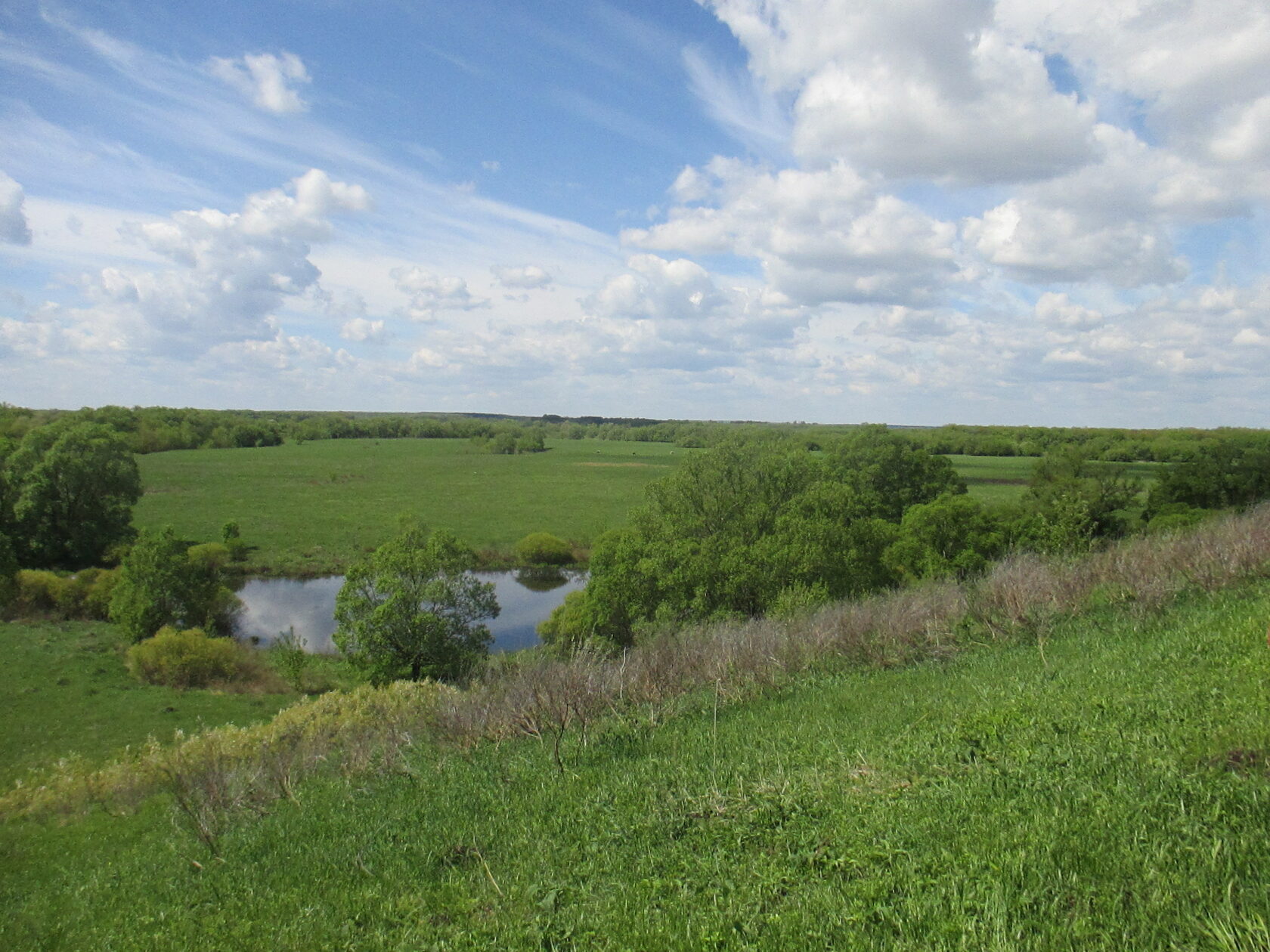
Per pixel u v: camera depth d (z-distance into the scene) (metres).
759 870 4.70
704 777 6.82
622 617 31.56
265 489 92.38
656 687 11.66
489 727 10.48
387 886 5.86
